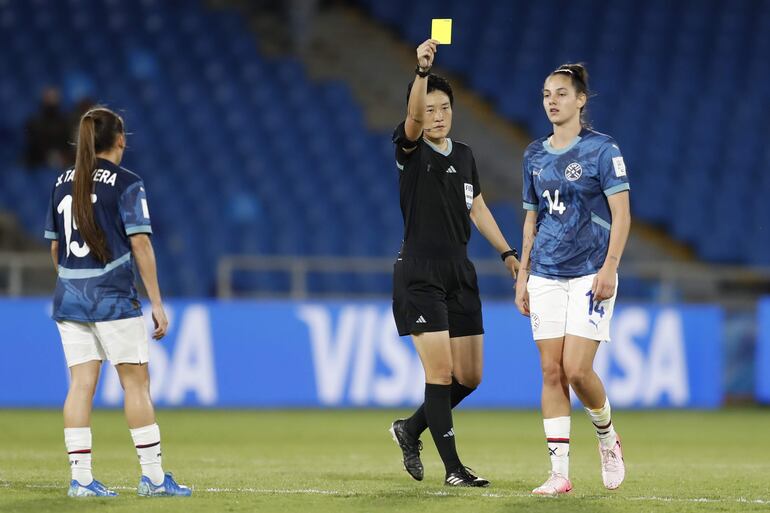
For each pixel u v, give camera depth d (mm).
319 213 59344
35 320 45594
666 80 74062
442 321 21188
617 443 20766
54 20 67375
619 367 48594
